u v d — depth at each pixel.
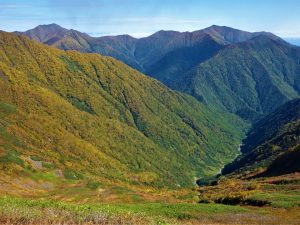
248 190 79.75
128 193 92.25
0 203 38.69
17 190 95.94
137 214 37.50
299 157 112.88
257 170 144.38
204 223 49.91
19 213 32.59
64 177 130.00
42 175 117.31
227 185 101.50
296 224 49.06
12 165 112.19
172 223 37.53
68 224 32.38
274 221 50.84
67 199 84.50
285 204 59.78
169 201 81.56
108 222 34.09
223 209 58.34
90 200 83.00
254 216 53.56
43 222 31.97
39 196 89.69
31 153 147.00
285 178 93.12
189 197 88.56
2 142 144.75
